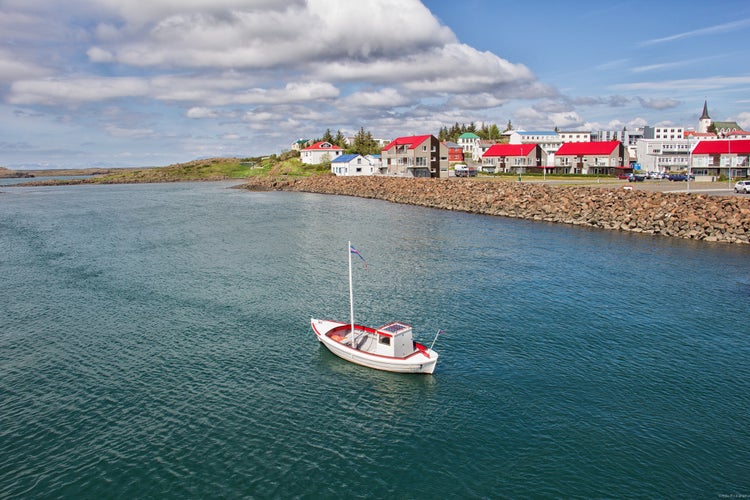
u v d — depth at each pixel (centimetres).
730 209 7375
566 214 8688
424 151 16312
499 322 3869
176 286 4941
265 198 13875
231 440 2477
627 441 2450
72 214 10969
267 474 2241
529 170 18025
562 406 2745
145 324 3947
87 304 4450
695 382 2969
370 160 18150
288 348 3503
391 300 4403
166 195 15600
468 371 3134
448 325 3825
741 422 2588
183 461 2331
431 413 2700
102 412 2725
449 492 2136
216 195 15200
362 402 2817
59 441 2488
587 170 17038
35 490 2162
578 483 2181
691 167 14025
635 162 19850
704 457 2334
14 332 3825
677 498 2098
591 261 5631
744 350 3359
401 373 3139
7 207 12838
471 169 17150
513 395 2861
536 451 2389
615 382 2980
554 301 4312
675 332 3650
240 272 5431
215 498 2103
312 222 8931
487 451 2391
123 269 5666
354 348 3294
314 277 5175
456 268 5406
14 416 2697
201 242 7181
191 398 2856
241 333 3759
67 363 3300
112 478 2227
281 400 2838
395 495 2117
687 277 4941
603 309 4109
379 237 7294
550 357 3297
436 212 10131
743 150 13275
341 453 2383
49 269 5744
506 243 6700
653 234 7231
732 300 4275
